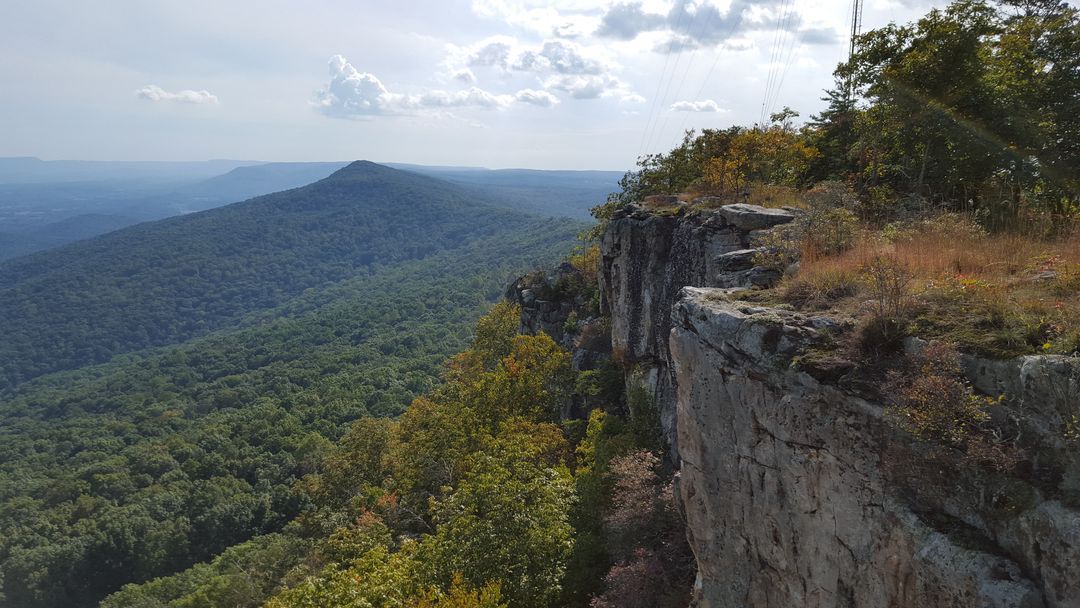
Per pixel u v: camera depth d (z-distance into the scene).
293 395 125.25
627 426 23.81
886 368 7.76
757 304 10.27
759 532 9.51
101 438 121.88
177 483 87.56
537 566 17.38
